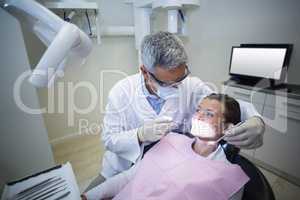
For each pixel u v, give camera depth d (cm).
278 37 151
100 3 203
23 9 49
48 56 41
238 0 170
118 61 230
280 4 145
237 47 167
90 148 196
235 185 66
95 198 69
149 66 69
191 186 67
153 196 67
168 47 65
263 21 158
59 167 65
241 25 173
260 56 151
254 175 72
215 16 190
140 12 181
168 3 144
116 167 91
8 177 91
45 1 150
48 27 49
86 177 154
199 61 218
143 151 83
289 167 136
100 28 194
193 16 208
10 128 91
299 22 138
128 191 70
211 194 65
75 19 183
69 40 43
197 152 83
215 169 72
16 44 84
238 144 73
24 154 98
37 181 58
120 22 222
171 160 79
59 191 55
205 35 204
